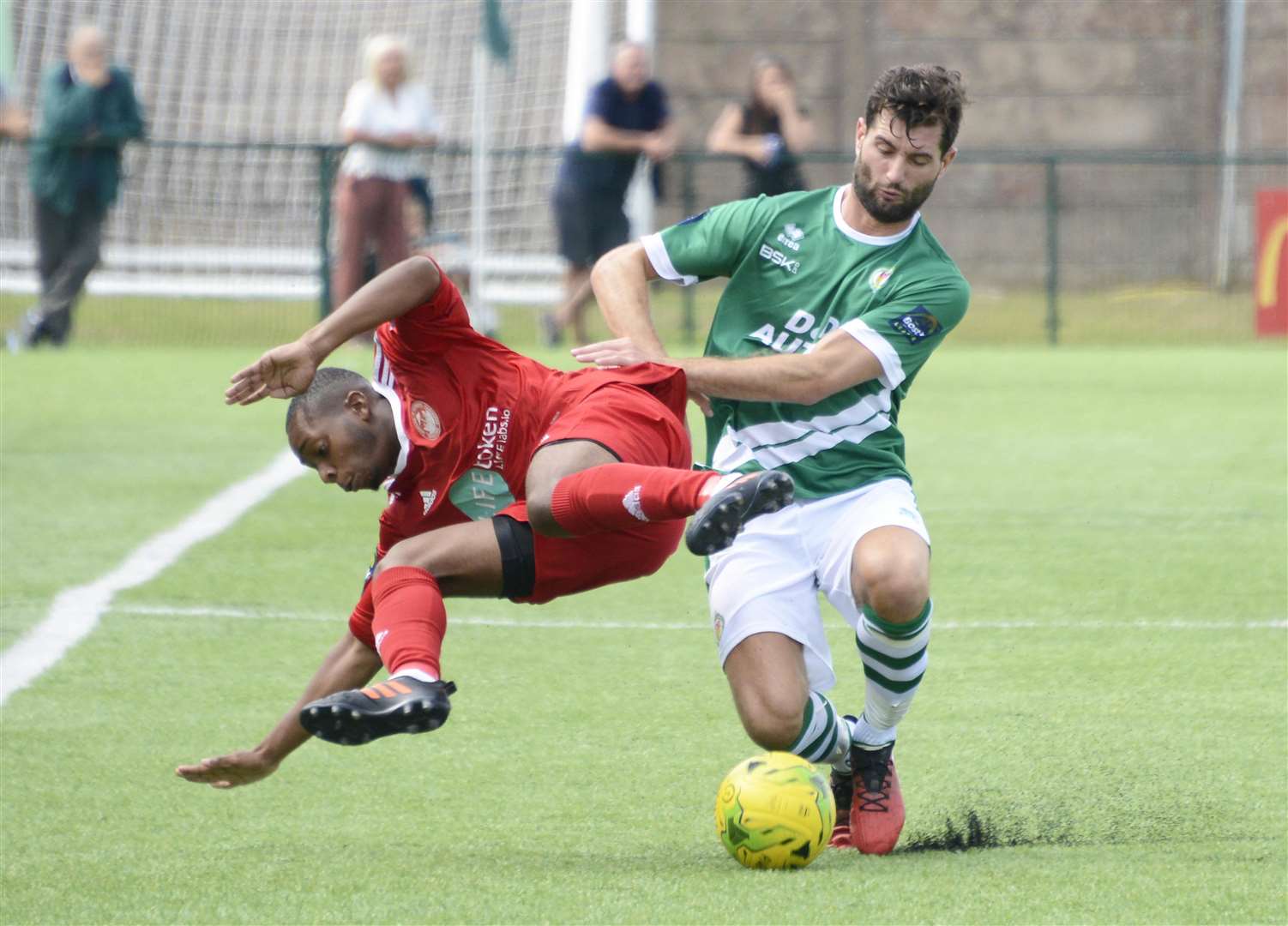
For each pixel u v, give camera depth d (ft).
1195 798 41.32
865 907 33.86
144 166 171.94
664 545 40.04
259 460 92.27
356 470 38.50
